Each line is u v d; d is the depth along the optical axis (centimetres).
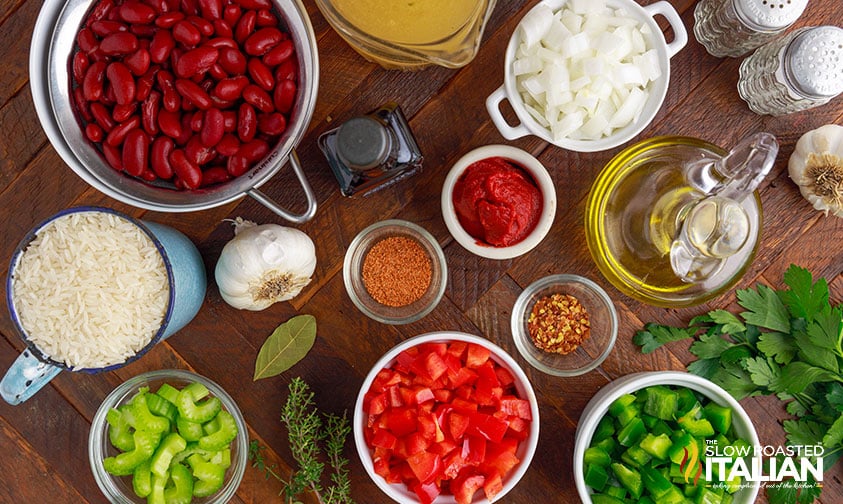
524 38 108
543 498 124
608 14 110
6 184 118
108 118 98
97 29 97
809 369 115
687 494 115
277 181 120
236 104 103
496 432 111
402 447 113
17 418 122
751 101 119
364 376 123
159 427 114
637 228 111
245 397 123
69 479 123
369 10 94
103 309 105
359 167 99
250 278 111
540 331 123
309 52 100
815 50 105
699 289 115
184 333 122
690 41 120
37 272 104
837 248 121
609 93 110
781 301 118
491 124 120
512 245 113
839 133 114
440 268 119
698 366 121
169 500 117
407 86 120
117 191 100
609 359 124
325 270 122
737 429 114
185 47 98
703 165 108
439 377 114
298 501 119
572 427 124
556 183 122
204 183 104
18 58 116
